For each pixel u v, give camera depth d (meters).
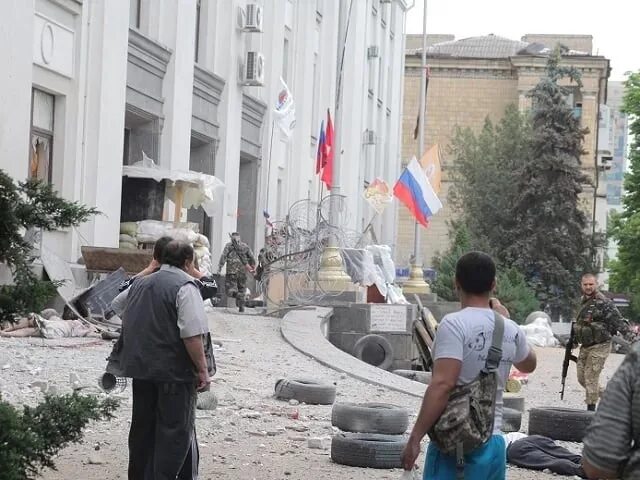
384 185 44.88
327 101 49.88
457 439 6.62
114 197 26.31
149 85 30.09
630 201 67.44
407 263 84.31
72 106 24.69
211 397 14.16
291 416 14.32
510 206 69.75
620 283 67.44
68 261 23.92
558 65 72.38
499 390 6.81
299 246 31.52
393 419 13.23
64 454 10.85
